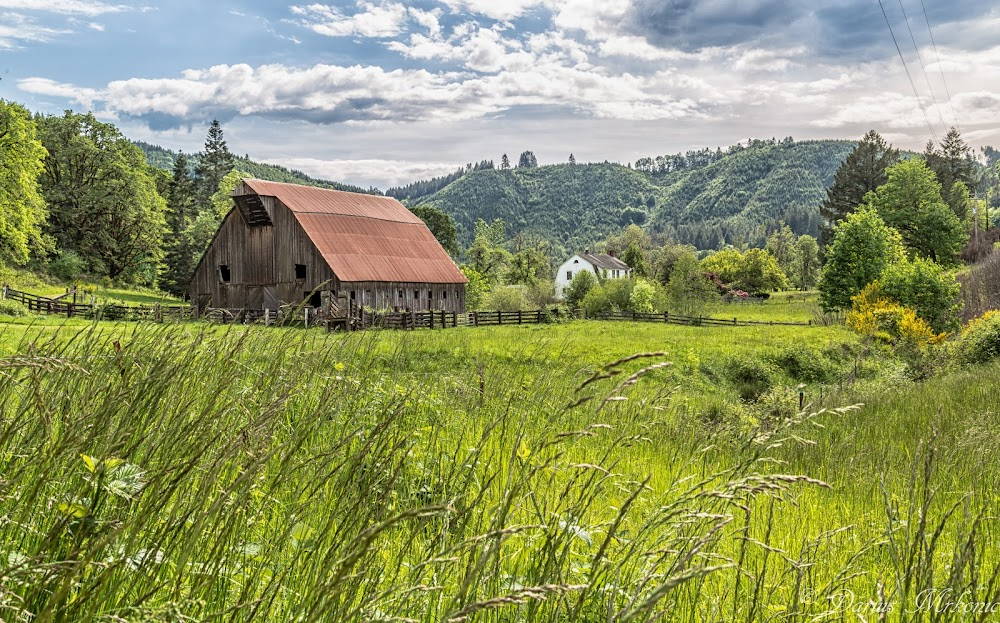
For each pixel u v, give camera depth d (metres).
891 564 4.13
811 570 3.75
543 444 2.52
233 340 4.01
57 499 2.36
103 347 3.54
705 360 29.25
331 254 43.75
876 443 9.96
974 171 107.81
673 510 2.45
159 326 4.11
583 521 3.22
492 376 7.25
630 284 59.31
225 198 76.75
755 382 28.08
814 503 5.99
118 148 78.62
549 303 63.91
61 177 76.62
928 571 2.74
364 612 2.05
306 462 2.85
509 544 3.35
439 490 3.71
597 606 2.59
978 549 4.27
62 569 1.92
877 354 32.72
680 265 65.88
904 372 28.08
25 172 50.69
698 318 50.97
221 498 2.13
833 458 8.43
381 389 5.30
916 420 12.55
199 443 2.68
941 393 16.64
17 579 1.88
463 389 6.69
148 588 2.07
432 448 4.56
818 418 11.95
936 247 76.19
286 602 2.39
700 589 3.17
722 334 40.91
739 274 100.31
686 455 5.96
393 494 3.30
